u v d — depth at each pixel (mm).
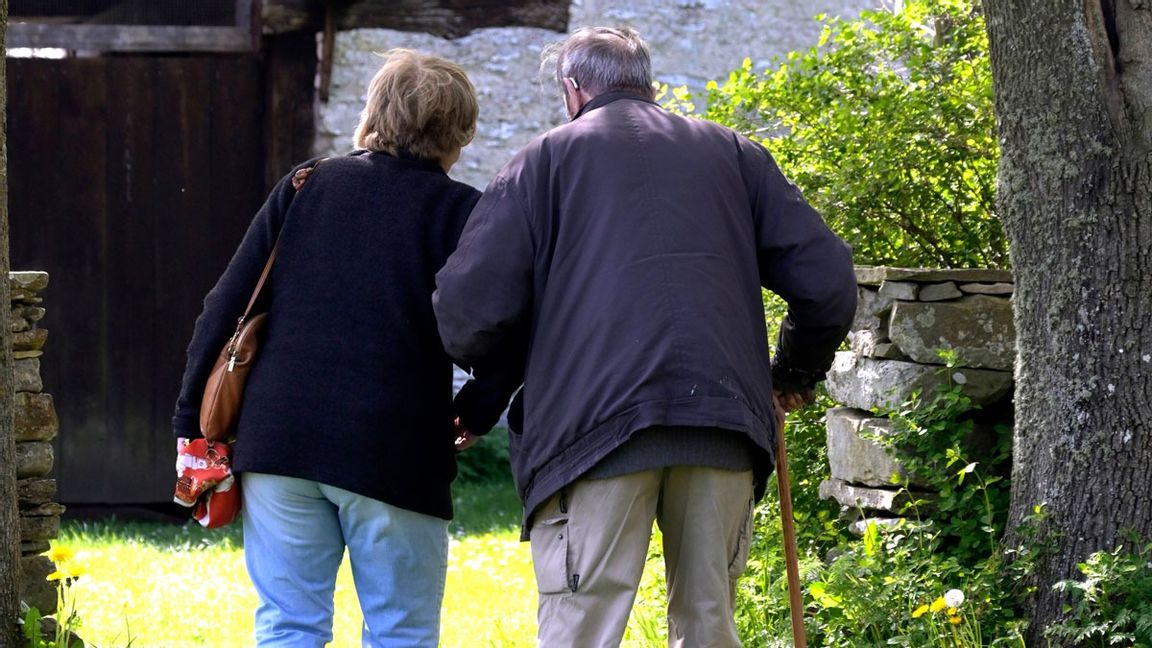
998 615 8984
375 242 7895
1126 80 8547
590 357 6922
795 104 12625
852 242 12289
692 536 7145
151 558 16656
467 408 8039
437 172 8250
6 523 8836
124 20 21938
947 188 12398
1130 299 8586
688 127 7551
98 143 21875
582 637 7070
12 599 8883
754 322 7246
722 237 7199
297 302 7906
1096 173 8656
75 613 9938
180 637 12305
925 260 12703
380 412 7730
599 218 7113
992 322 10016
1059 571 8773
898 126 12031
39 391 9703
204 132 22141
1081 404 8727
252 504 7918
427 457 7914
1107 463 8641
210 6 22156
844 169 11945
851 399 10773
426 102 8133
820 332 7512
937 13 12477
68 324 21875
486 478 23609
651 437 6902
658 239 7043
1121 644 8344
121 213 21953
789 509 8305
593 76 7805
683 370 6820
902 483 9953
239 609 13492
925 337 10023
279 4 21828
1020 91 8953
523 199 7266
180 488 7941
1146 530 8531
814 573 9984
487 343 7289
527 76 23219
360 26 22438
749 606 10195
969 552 9648
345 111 22328
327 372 7750
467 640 11969
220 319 8023
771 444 7230
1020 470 9164
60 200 21812
